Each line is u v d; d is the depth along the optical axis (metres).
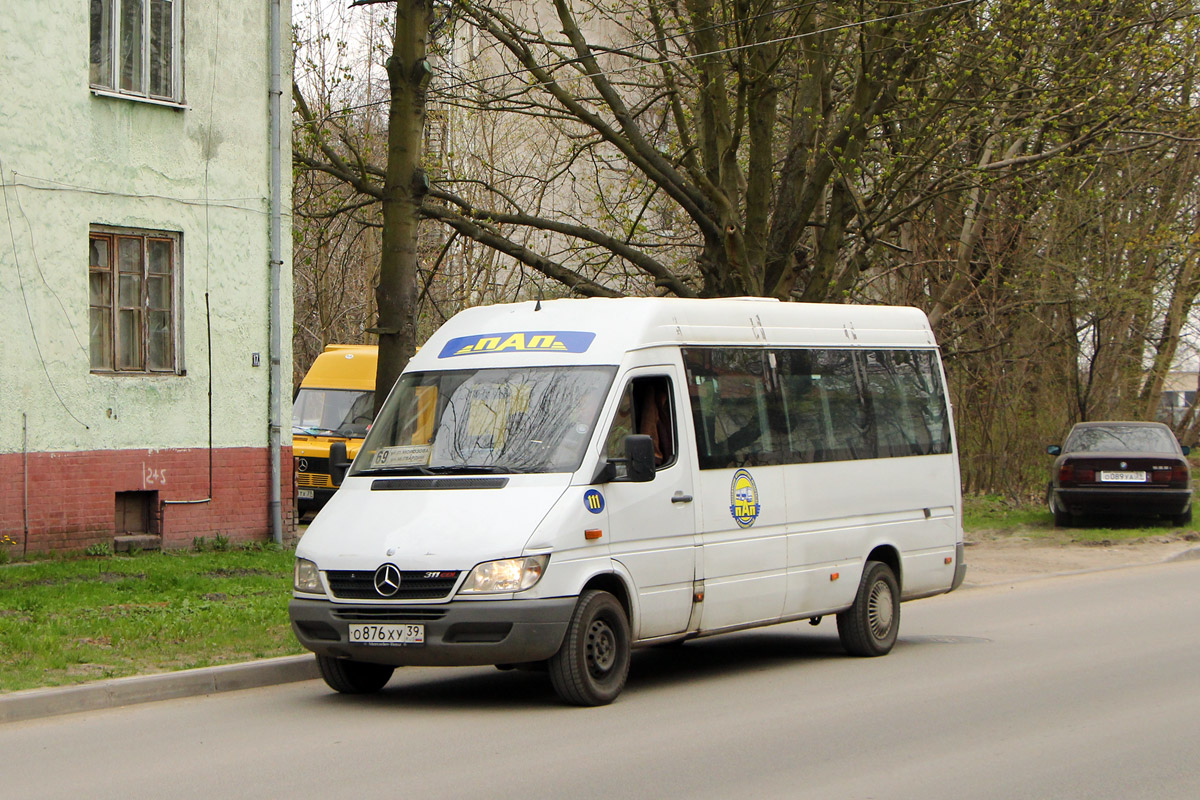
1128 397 42.31
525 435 13.12
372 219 33.56
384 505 12.84
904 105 30.75
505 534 12.02
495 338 14.27
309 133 27.86
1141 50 29.05
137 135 22.75
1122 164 36.53
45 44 21.53
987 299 37.25
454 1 28.16
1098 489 30.73
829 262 31.62
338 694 13.63
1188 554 27.59
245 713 12.51
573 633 12.28
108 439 22.22
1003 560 27.34
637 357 13.67
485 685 14.26
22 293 21.16
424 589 12.01
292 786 9.53
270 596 18.66
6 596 17.62
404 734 11.42
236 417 24.12
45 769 10.14
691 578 13.72
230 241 24.08
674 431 13.82
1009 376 37.88
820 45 30.73
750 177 30.08
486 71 38.75
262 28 24.69
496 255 43.66
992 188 31.16
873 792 9.35
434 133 40.66
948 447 17.98
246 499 24.23
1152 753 10.68
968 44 29.45
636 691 13.74
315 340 50.50
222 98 23.98
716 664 15.88
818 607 15.48
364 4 24.28
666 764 10.21
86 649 14.59
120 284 22.73
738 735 11.34
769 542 14.78
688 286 33.59
